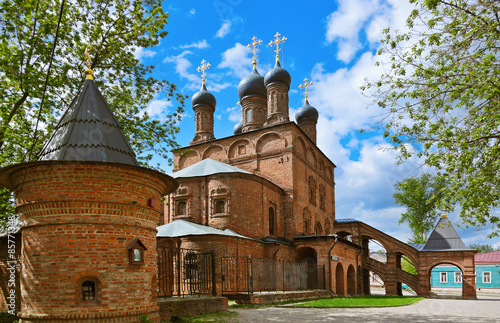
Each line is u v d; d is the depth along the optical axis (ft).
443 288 179.52
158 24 59.72
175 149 64.49
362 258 131.54
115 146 35.01
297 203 106.42
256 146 111.04
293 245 99.66
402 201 153.89
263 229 93.40
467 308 71.10
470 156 37.83
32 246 31.27
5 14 49.60
